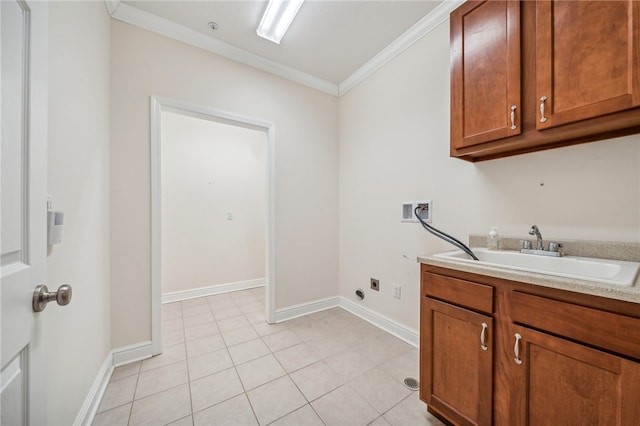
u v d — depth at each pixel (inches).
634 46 32.6
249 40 79.3
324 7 66.3
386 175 86.4
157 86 70.7
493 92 48.1
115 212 64.5
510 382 36.2
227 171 128.3
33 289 23.6
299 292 97.6
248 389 55.6
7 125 20.6
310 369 62.7
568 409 30.9
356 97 99.4
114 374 60.4
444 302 45.4
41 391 24.4
